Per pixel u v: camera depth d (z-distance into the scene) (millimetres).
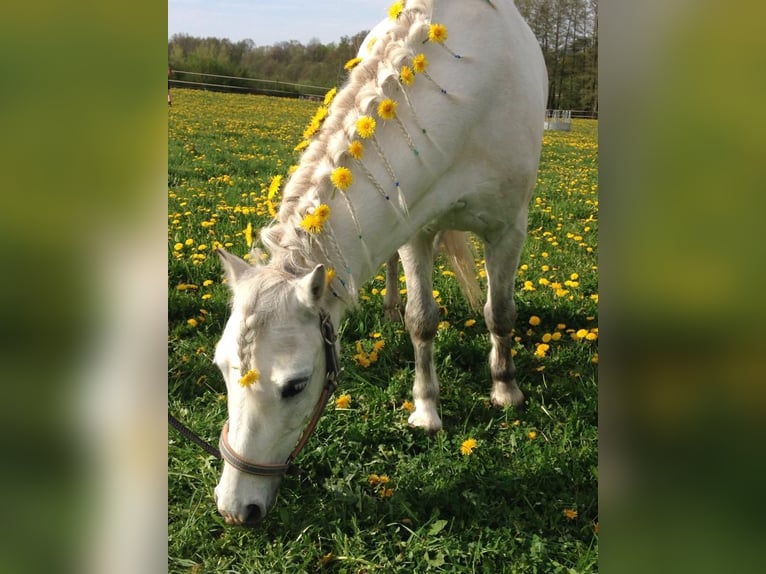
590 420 3078
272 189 2301
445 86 2445
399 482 2623
